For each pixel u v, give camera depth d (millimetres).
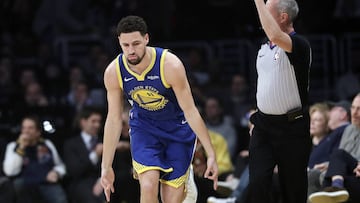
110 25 28625
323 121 17781
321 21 28859
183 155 13453
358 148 16734
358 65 28266
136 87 13000
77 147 20188
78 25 28453
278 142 13508
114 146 13461
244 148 22484
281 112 13414
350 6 28812
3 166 20062
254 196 13641
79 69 25469
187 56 28031
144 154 13242
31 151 20078
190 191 14070
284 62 13258
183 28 29328
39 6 29125
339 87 26094
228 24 29422
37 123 20125
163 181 13453
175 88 12961
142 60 12805
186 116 13141
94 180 20016
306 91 13453
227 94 25141
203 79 26031
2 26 28438
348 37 28312
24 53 27469
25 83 25172
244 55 28172
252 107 17984
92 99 24391
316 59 28234
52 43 28219
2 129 22453
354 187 15883
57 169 20281
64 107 23516
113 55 26750
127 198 19391
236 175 19422
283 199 14023
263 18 12805
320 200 15719
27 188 19828
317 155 17297
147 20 28359
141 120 13422
